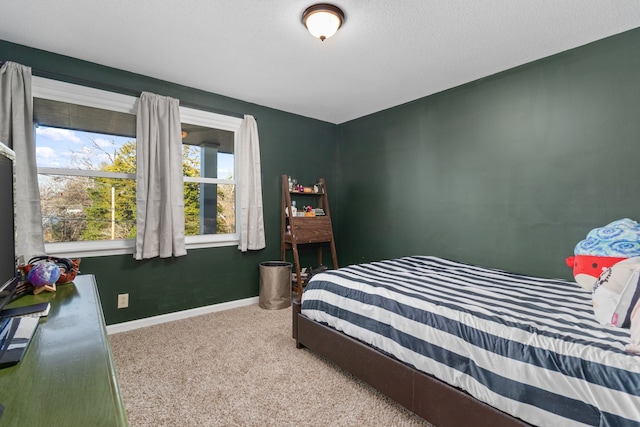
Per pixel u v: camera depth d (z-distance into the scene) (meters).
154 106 2.83
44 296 1.38
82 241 2.65
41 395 0.66
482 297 1.75
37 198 2.31
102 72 2.66
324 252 4.35
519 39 2.26
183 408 1.68
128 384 1.91
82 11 1.95
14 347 0.86
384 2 1.85
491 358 1.29
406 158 3.58
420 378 1.52
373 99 3.49
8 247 1.14
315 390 1.86
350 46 2.37
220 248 3.38
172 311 3.04
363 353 1.82
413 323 1.60
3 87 2.20
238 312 3.28
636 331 1.13
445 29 2.14
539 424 1.12
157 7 1.92
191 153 3.26
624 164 2.15
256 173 3.54
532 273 2.60
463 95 3.06
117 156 2.81
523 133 2.64
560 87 2.44
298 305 2.41
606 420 0.98
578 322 1.38
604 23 2.05
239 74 2.86
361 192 4.12
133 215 2.88
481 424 1.28
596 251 1.89
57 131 2.54
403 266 2.64
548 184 2.50
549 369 1.13
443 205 3.23
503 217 2.78
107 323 2.69
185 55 2.51
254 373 2.04
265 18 2.03
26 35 2.22
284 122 3.89
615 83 2.18
